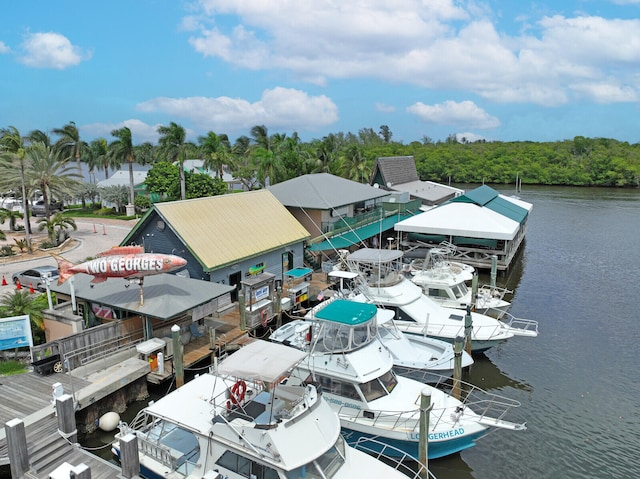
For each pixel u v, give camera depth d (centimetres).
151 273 1950
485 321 2312
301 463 1130
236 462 1210
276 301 2481
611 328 2697
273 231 2969
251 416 1262
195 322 2172
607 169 11488
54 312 2008
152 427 1467
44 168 4294
